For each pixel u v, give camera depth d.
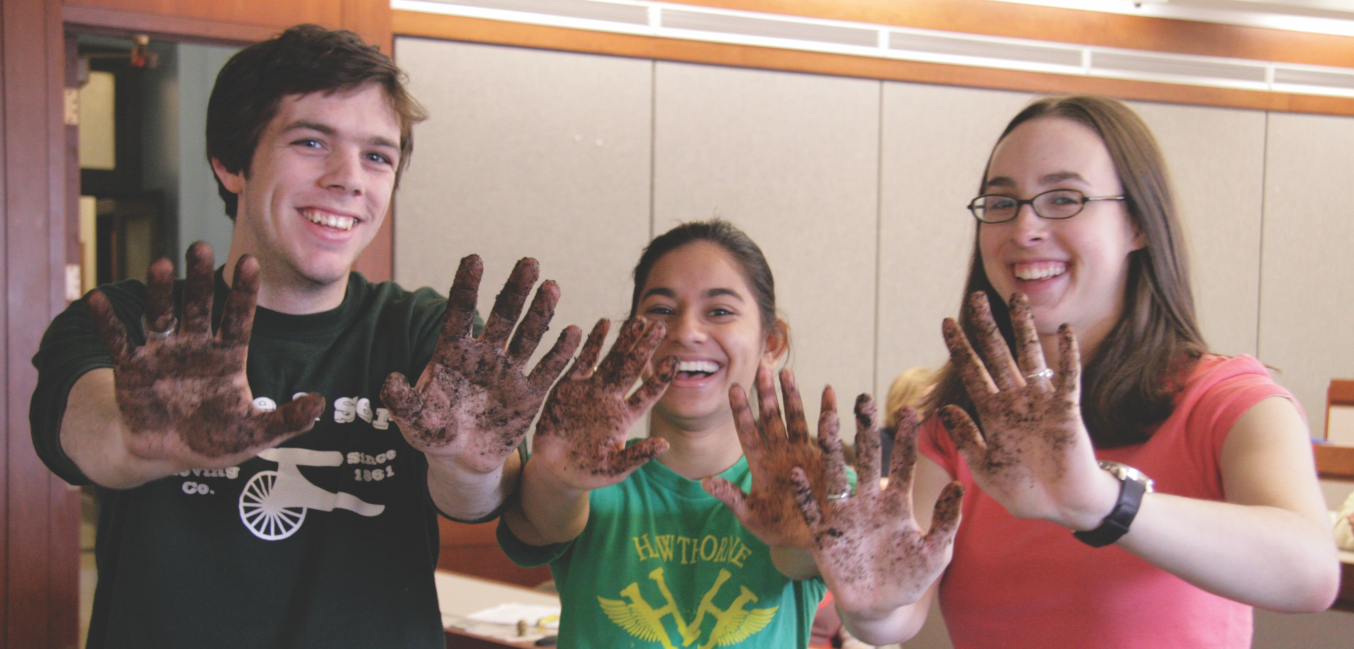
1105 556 0.92
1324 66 4.45
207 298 0.67
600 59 3.71
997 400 0.77
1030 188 0.98
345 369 0.95
